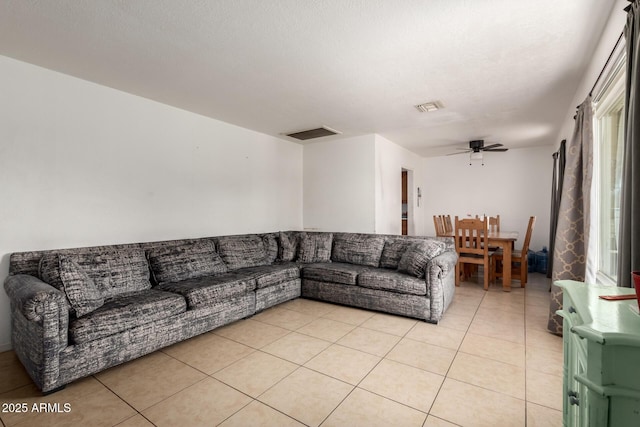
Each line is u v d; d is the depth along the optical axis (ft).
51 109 8.71
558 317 8.99
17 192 8.14
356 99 11.09
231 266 11.71
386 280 10.74
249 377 6.82
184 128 12.12
